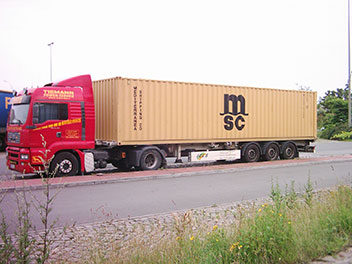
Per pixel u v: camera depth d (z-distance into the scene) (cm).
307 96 2112
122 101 1505
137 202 977
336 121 4909
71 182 1226
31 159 1304
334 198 695
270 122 1962
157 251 491
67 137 1371
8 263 429
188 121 1683
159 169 1588
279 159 2047
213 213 819
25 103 1334
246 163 1841
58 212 866
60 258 509
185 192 1116
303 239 517
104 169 1702
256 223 528
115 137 1504
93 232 682
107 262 473
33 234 670
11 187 1112
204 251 483
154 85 1587
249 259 466
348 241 542
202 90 1725
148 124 1570
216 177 1421
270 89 1962
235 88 1831
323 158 2077
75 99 1395
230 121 1816
